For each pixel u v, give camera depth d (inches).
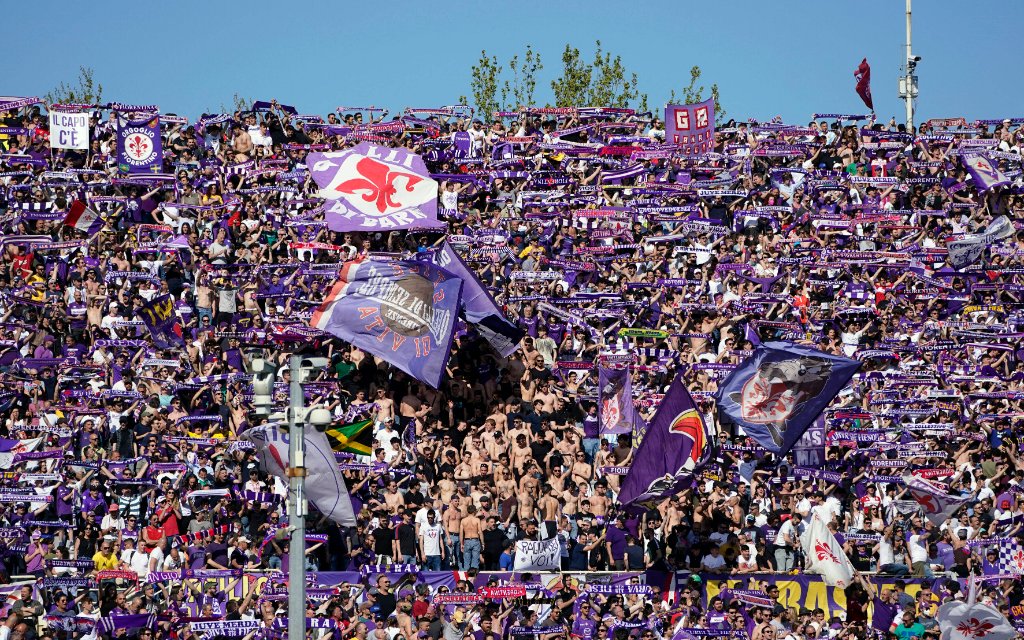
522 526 1888.5
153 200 2591.0
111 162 2694.4
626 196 2765.7
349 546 1839.3
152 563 1798.7
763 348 2047.2
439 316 2155.5
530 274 2431.1
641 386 2217.0
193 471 1948.8
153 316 2263.8
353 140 2785.4
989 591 1888.5
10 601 1734.7
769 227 2711.6
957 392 2240.4
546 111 2970.0
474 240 2532.0
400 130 2802.7
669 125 2876.5
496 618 1785.2
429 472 2003.0
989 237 2677.2
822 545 1872.5
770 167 2866.6
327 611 1738.4
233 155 2746.1
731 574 1860.2
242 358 2219.5
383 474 1964.8
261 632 1715.1
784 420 2030.0
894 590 1868.8
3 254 2396.7
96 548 1822.1
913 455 2084.2
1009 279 2667.3
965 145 2947.8
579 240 2613.2
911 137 2977.4
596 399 2167.8
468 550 1872.5
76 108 2662.4
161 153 2630.4
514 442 2055.9
